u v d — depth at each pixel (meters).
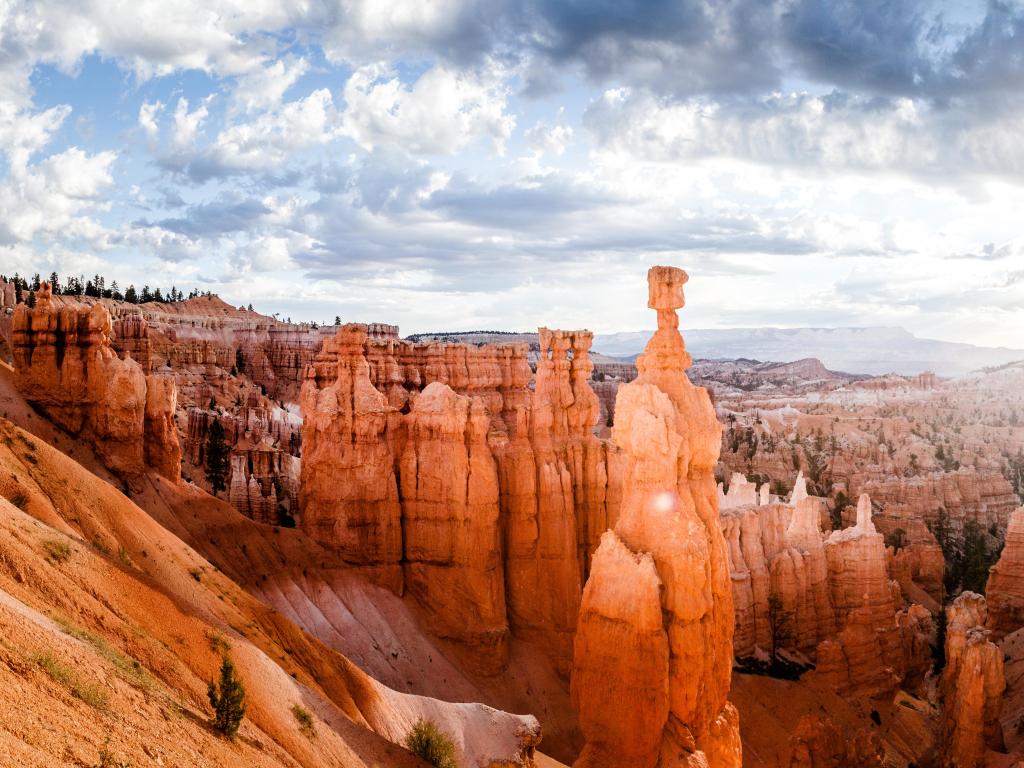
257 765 24.47
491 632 66.50
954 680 71.94
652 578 44.91
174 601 32.09
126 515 43.59
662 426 46.72
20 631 19.84
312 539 68.81
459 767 41.31
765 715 67.88
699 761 44.19
